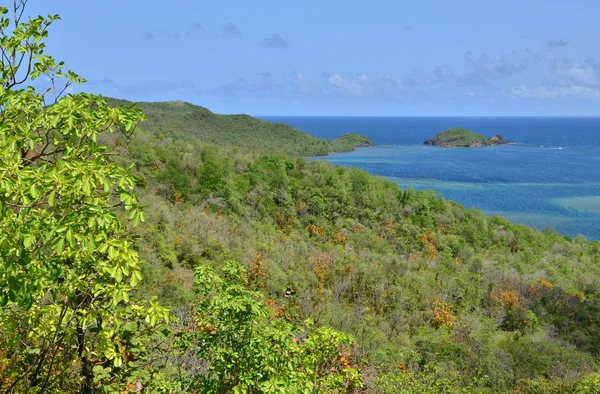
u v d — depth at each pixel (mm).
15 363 4551
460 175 122125
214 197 42094
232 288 4719
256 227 36656
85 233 3639
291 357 4980
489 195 96000
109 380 4961
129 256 3811
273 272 21500
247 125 159750
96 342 4941
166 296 13430
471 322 20531
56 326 4340
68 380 4820
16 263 3562
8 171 3555
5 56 4559
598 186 108188
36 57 4730
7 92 4352
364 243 39750
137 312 4410
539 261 42281
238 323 4629
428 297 23578
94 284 4070
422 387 9984
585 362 17766
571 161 159000
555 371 16438
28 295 3713
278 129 170250
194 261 23797
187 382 4887
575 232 69188
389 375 9750
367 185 53031
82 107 4125
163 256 21750
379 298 22281
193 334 5000
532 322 22688
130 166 3975
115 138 31828
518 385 14586
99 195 3895
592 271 41438
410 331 19234
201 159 49125
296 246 32344
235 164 52188
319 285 22625
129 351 5090
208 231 29266
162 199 36375
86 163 3752
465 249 41562
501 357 16375
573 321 24484
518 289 28344
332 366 6320
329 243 36500
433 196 54312
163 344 6402
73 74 4984
